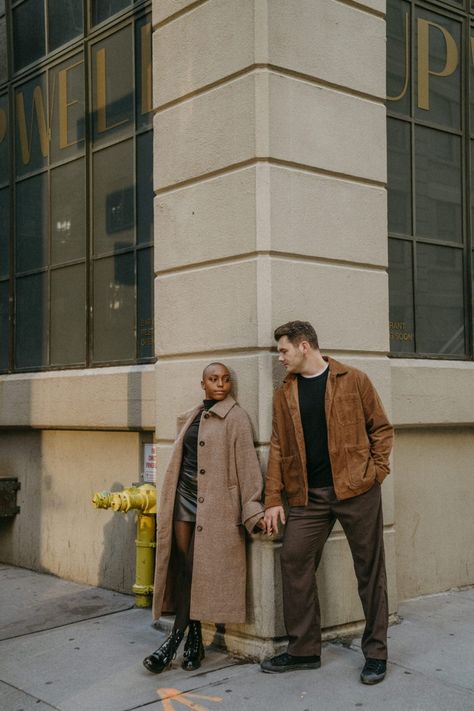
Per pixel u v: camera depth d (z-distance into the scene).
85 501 6.79
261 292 4.87
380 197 5.51
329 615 5.04
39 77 7.64
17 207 7.86
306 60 5.13
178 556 4.89
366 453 4.41
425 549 6.06
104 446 6.65
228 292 5.06
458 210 6.58
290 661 4.53
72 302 7.15
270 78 4.95
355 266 5.36
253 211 4.91
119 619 5.67
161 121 5.61
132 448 6.39
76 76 7.21
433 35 6.54
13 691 4.35
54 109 7.45
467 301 6.55
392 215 6.13
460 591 6.21
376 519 4.41
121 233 6.69
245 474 4.68
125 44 6.73
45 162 7.52
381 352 5.46
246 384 4.89
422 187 6.35
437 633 5.14
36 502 7.32
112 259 6.76
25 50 7.85
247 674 4.52
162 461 5.52
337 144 5.27
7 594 6.44
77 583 6.79
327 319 5.15
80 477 6.86
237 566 4.68
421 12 6.48
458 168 6.62
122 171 6.72
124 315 6.61
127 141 6.68
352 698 4.13
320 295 5.12
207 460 4.71
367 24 5.49
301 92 5.10
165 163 5.56
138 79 6.60
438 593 6.11
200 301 5.26
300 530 4.48
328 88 5.26
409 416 5.82
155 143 5.66
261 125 4.91
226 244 5.08
